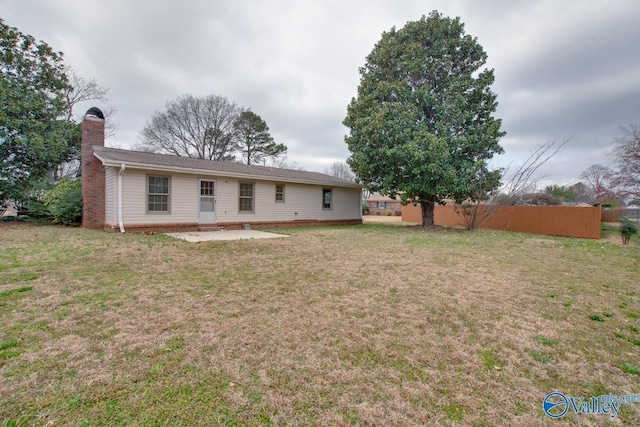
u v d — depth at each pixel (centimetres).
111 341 263
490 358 250
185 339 270
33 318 308
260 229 1301
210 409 182
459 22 1357
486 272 550
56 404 182
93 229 1066
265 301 375
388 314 341
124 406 182
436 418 179
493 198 1429
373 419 177
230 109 3044
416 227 1541
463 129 1330
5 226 1134
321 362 238
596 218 1265
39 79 1477
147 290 408
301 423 173
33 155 1350
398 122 1259
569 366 240
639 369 237
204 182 1183
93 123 1123
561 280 502
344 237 1042
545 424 176
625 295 425
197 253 675
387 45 1405
